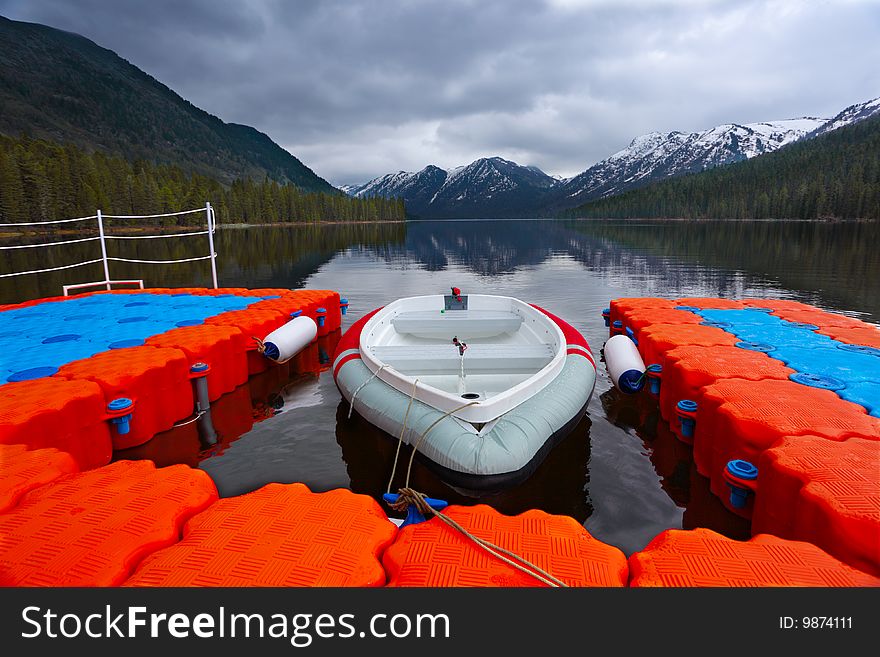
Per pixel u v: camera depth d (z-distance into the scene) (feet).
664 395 20.53
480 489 13.51
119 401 17.17
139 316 28.89
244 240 163.53
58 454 12.05
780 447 11.80
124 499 9.98
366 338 23.13
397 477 16.44
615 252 105.91
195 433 19.70
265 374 27.32
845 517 9.13
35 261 93.97
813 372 17.98
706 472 15.88
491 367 20.76
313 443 18.88
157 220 275.18
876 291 51.72
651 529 13.57
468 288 58.95
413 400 16.34
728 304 30.83
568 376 18.45
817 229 189.88
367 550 8.44
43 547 8.55
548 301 49.26
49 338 23.68
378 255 107.24
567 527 9.07
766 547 8.42
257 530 8.89
